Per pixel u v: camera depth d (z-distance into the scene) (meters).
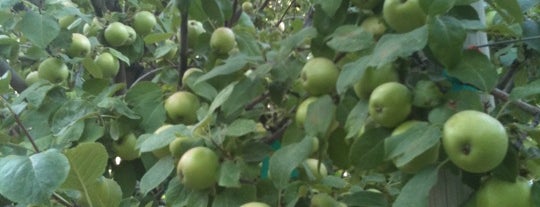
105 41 2.02
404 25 1.11
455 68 1.05
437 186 1.09
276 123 1.42
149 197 1.68
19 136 1.78
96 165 1.28
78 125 1.54
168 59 1.87
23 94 1.66
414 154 0.97
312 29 1.27
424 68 1.12
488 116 0.98
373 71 1.11
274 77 1.30
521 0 1.41
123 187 1.62
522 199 1.00
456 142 0.97
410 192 1.00
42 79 1.82
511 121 1.12
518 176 1.02
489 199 1.01
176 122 1.51
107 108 1.58
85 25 2.07
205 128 1.30
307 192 1.30
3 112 1.73
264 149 1.28
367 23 1.22
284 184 1.13
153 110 1.55
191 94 1.50
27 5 1.93
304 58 1.33
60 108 1.59
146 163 1.48
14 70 2.08
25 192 1.12
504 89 1.49
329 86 1.21
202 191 1.25
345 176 1.66
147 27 2.06
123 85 1.65
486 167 0.97
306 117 1.16
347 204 1.31
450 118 1.00
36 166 1.14
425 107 1.07
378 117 1.08
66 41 1.87
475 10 1.12
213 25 1.66
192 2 1.60
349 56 1.23
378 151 1.10
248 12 2.25
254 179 1.26
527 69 1.47
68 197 1.48
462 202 1.08
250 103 1.37
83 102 1.59
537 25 1.39
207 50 1.63
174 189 1.28
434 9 1.03
